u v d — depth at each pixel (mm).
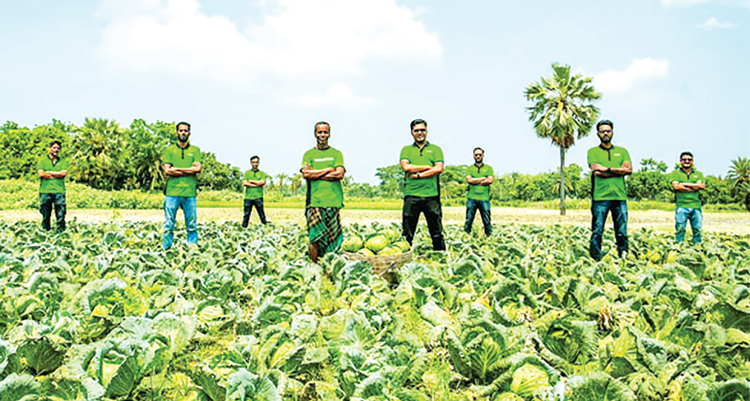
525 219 22953
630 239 9508
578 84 33969
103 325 3637
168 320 3305
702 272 5984
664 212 42156
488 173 11469
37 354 3006
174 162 8664
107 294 3957
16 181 36781
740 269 5773
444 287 4332
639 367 2729
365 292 4410
